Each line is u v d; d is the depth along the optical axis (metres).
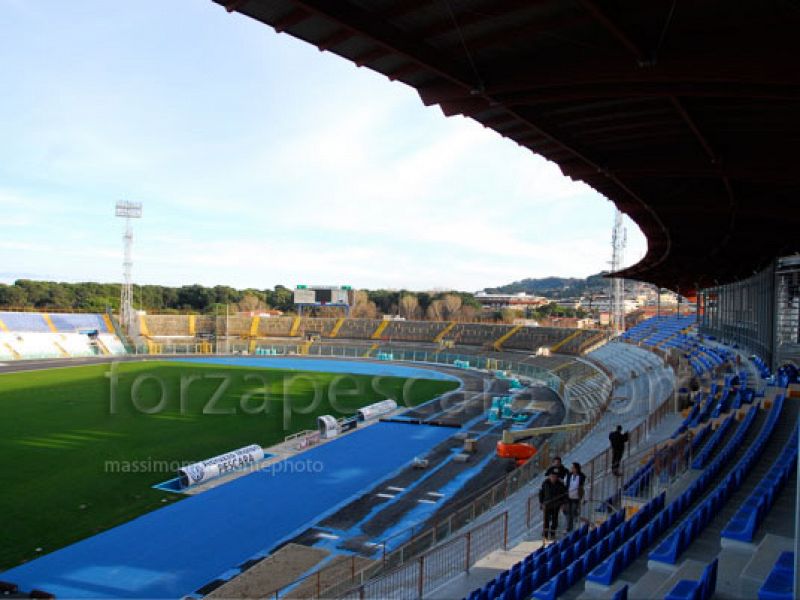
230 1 9.35
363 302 154.12
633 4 9.38
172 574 17.38
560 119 14.84
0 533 19.81
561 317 148.88
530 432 31.19
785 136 14.89
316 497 24.56
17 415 39.38
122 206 97.06
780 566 8.60
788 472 14.40
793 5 9.04
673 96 11.66
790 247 31.09
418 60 11.01
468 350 93.12
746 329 37.94
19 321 86.69
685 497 14.06
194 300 154.38
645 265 43.22
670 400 27.34
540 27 10.34
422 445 34.06
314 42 10.92
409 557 17.78
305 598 15.36
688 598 7.92
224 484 26.05
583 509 16.36
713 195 20.66
